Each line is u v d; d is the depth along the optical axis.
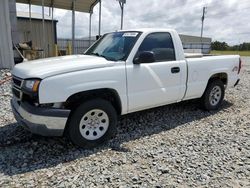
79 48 19.78
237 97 7.17
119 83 3.72
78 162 3.21
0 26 8.53
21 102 3.37
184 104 6.07
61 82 3.19
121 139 3.99
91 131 3.64
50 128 3.22
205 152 3.54
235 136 4.18
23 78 3.30
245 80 10.68
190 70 4.77
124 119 4.93
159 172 2.97
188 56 5.03
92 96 3.63
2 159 3.23
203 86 5.14
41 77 3.11
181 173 2.96
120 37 4.42
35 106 3.19
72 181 2.76
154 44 4.27
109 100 3.91
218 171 3.02
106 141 3.81
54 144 3.71
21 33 16.61
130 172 2.96
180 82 4.63
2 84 6.87
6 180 2.76
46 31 17.73
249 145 3.81
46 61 3.79
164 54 4.43
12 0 10.66
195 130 4.46
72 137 3.45
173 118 5.10
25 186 2.65
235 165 3.18
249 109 5.94
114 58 4.01
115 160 3.26
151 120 4.93
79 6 14.01
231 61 5.72
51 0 13.16
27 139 3.84
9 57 8.85
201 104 5.55
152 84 4.16
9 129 4.18
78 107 3.41
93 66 3.50
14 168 3.02
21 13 17.30
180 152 3.53
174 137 4.11
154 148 3.66
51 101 3.16
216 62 5.33
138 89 3.99
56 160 3.25
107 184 2.71
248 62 24.67
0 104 5.38
